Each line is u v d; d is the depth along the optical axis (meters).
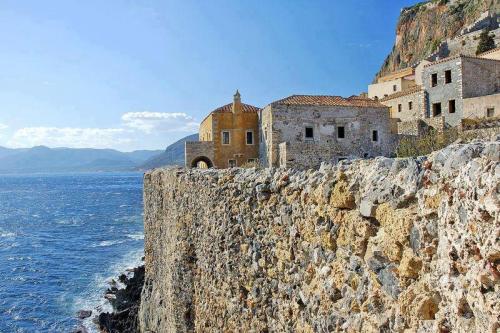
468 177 4.77
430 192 5.57
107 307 37.44
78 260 55.28
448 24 111.62
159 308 24.09
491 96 46.75
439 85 52.72
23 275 48.81
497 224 4.24
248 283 12.16
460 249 4.80
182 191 19.92
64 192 195.50
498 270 4.20
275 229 10.51
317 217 8.43
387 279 6.24
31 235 77.00
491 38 78.06
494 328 4.18
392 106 60.34
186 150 44.00
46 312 37.16
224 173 15.22
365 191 6.96
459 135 31.09
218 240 14.73
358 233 7.03
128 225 84.44
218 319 14.75
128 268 49.50
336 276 7.64
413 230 5.76
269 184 11.10
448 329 4.96
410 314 5.59
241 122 44.97
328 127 40.00
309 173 9.47
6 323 35.09
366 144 40.81
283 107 39.19
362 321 6.71
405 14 129.50
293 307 9.39
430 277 5.40
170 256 21.78
